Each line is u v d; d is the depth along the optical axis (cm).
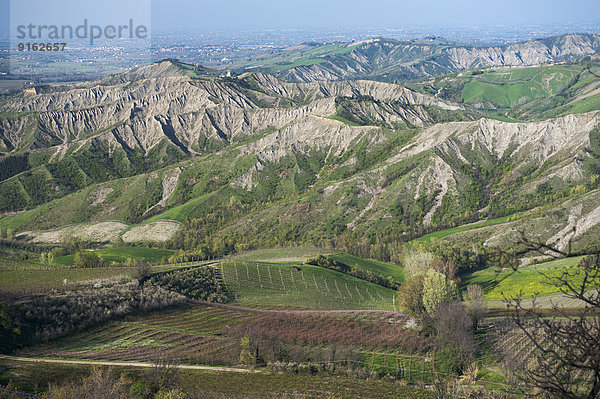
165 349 8106
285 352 8206
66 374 6512
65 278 11062
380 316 10312
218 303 10756
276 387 6794
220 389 6606
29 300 9088
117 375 6519
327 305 11138
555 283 1312
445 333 8200
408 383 7244
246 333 8400
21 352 7562
